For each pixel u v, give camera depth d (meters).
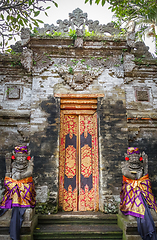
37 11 5.86
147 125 7.55
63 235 5.38
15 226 4.91
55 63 7.64
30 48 7.68
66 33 7.92
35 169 6.68
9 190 5.36
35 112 7.16
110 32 8.07
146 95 7.82
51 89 7.41
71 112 7.54
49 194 6.51
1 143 7.11
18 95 7.51
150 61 7.97
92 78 7.59
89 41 7.68
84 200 6.93
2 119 7.30
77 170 7.18
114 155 6.96
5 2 5.73
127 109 7.64
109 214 6.31
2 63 7.71
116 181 6.75
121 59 7.83
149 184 5.69
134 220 5.25
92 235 5.41
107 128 7.19
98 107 7.37
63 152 7.19
